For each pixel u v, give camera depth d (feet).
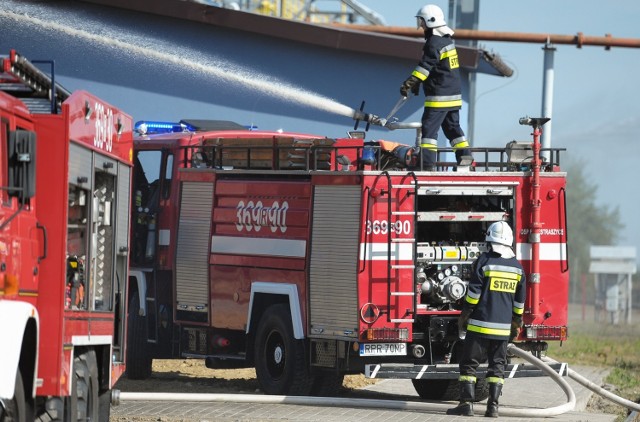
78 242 58.75
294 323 84.17
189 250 93.81
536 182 84.23
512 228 84.43
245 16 134.41
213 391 91.50
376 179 80.64
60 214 53.01
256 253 88.17
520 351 83.30
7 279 48.19
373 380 103.71
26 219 51.19
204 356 93.61
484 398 90.63
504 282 78.13
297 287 84.53
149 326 97.71
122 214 67.82
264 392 87.76
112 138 64.80
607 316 255.09
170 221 96.37
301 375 84.84
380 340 80.28
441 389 89.92
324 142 87.51
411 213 81.00
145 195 98.58
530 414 79.87
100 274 64.34
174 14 132.98
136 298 98.17
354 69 139.64
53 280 52.70
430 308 82.53
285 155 87.81
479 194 83.20
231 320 90.43
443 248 82.84
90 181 59.36
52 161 53.31
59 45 132.67
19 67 53.21
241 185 90.17
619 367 132.26
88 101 58.54
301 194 84.99
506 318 78.33
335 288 81.66
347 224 81.20
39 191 53.11
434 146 92.32
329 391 86.63
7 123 49.21
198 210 93.61
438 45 92.07
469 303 78.13
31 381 49.62
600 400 101.19
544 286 85.25
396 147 86.17
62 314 52.60
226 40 136.98
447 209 86.07
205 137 98.12
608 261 255.91
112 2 132.05
